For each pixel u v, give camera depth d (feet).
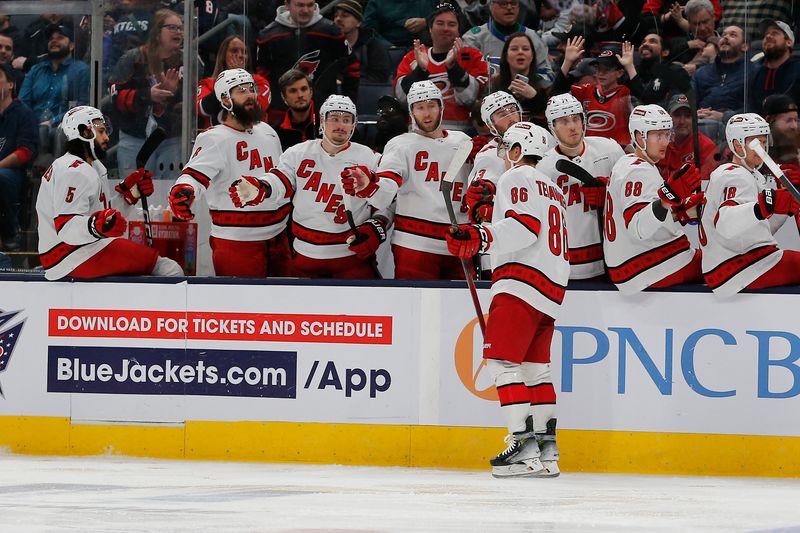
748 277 62.28
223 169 69.92
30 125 75.77
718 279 62.69
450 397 64.54
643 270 63.21
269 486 52.75
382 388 65.10
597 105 77.05
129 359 67.26
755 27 75.05
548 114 66.90
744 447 62.75
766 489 56.03
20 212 75.72
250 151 70.74
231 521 38.86
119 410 67.31
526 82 77.10
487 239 57.82
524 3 76.74
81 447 67.72
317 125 77.97
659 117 64.39
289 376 65.77
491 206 64.34
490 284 64.13
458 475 60.75
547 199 59.82
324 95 77.71
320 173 69.05
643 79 76.69
